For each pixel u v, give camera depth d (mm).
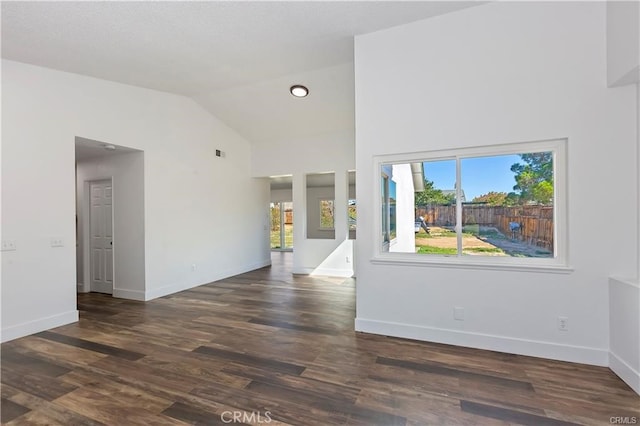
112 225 4898
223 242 6191
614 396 2133
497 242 2955
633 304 2209
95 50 3238
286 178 8312
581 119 2572
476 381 2338
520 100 2746
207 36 3146
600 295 2543
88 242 5211
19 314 3236
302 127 6137
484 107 2863
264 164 6879
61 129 3623
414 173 3271
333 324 3596
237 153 6547
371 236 3311
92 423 1907
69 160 3697
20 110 3279
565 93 2613
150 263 4688
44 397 2172
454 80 2961
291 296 4844
